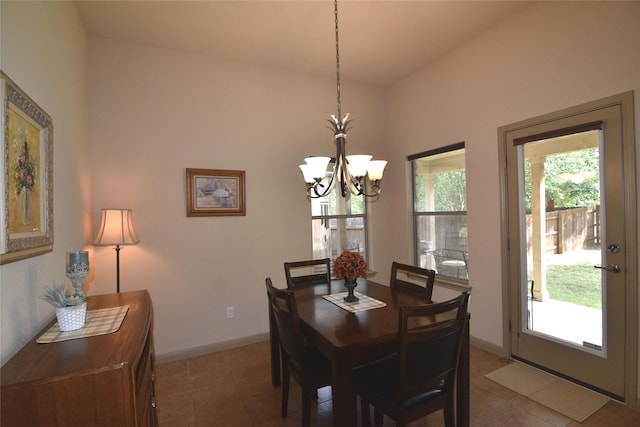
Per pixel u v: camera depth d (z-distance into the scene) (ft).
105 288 9.00
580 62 7.38
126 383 3.14
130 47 9.39
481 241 9.80
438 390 5.30
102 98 9.00
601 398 7.10
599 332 7.26
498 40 9.12
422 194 12.32
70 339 3.84
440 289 11.37
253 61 10.85
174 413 7.07
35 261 4.54
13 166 3.84
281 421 6.78
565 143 7.83
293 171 11.60
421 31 9.36
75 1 7.42
